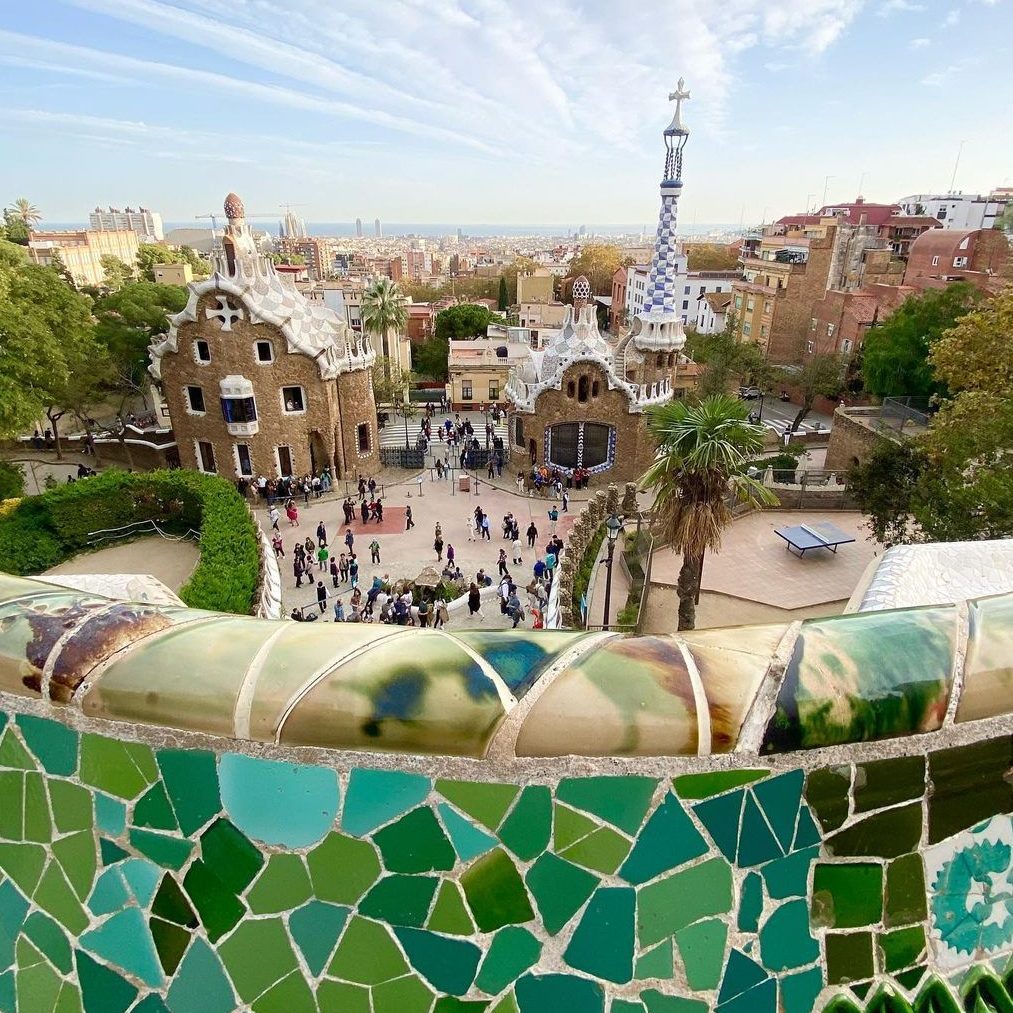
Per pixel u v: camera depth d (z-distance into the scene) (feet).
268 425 109.70
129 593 19.92
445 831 6.72
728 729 6.40
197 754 6.91
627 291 284.82
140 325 145.48
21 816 7.82
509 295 371.76
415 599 78.13
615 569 85.97
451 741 6.43
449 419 161.89
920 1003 7.45
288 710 6.56
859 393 169.99
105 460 134.21
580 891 6.84
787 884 6.98
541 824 6.64
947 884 7.27
